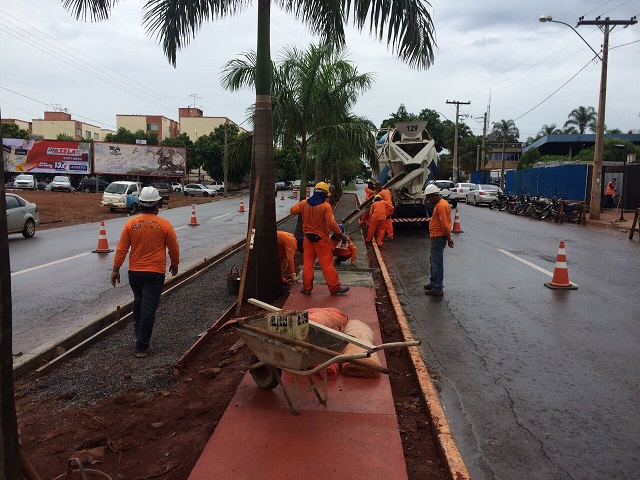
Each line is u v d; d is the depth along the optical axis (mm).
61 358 5777
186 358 5645
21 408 4664
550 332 7000
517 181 40812
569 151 65625
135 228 5855
